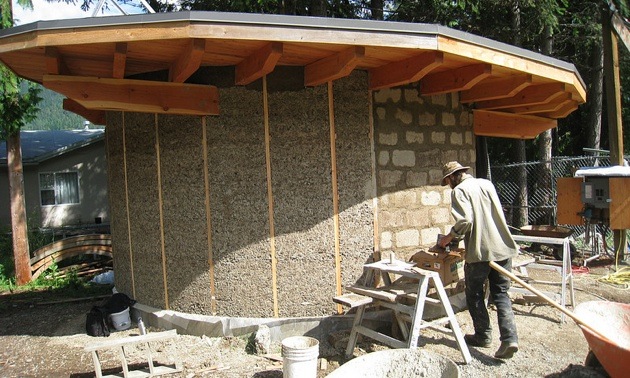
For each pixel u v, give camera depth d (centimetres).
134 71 524
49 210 1594
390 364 353
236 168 507
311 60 477
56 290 905
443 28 408
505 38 1286
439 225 576
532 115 719
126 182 605
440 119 580
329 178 511
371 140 527
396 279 533
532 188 1519
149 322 563
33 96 986
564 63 520
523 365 425
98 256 1212
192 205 525
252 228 506
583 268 809
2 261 1122
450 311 425
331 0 1243
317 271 509
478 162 785
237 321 501
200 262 522
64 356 499
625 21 869
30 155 1569
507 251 428
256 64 434
